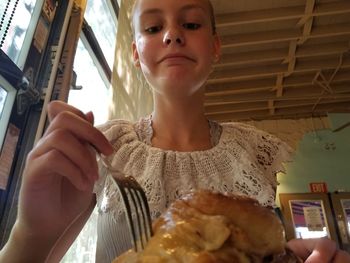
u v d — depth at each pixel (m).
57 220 0.26
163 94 0.41
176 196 0.37
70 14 0.66
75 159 0.23
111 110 0.76
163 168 0.39
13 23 0.52
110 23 1.09
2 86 0.49
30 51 0.55
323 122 2.28
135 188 0.23
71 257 0.58
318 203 1.98
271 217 0.19
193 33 0.40
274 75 1.88
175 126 0.44
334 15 1.55
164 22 0.41
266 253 0.18
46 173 0.23
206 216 0.18
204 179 0.39
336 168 2.12
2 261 0.25
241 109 2.20
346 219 1.92
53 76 0.57
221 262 0.16
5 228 0.45
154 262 0.17
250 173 0.39
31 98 0.53
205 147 0.44
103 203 0.37
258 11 1.47
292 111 2.29
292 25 1.59
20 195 0.25
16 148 0.50
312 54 1.72
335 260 0.22
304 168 2.13
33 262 0.25
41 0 0.59
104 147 0.25
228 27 1.57
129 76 0.93
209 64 0.41
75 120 0.24
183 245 0.17
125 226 0.34
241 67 1.84
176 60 0.38
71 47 0.63
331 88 2.00
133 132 0.45
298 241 0.25
